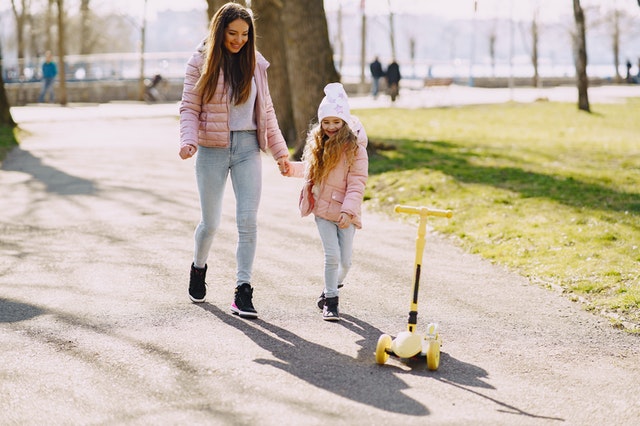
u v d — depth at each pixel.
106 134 22.94
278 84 20.39
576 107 33.19
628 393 5.06
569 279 7.68
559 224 9.79
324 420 4.48
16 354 5.55
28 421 4.46
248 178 6.46
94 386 4.99
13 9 55.97
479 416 4.61
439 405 4.76
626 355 5.78
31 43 62.56
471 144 18.38
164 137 22.19
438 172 13.53
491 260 8.73
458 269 8.34
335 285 6.49
